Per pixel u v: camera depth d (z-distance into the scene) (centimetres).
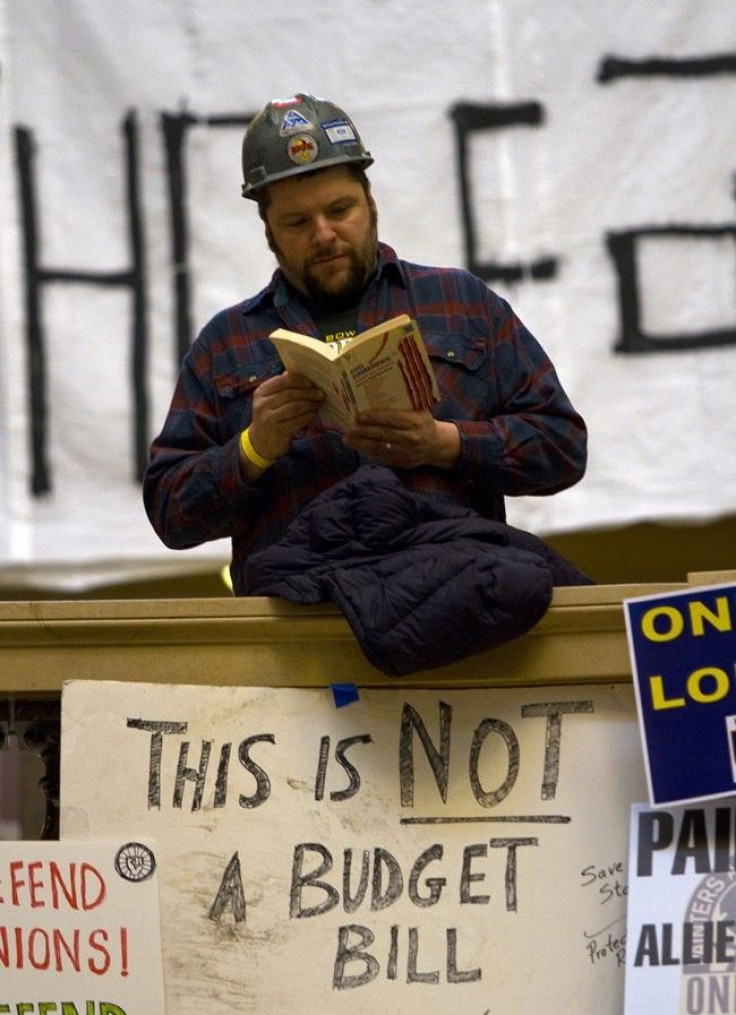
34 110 1420
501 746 757
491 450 847
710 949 730
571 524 1343
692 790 728
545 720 759
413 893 750
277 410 817
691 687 735
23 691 786
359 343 761
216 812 762
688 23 1384
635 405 1356
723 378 1352
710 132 1377
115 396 1395
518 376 897
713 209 1371
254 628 766
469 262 1381
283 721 765
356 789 758
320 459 875
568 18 1388
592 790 752
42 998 759
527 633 756
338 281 882
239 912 754
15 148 1416
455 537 769
